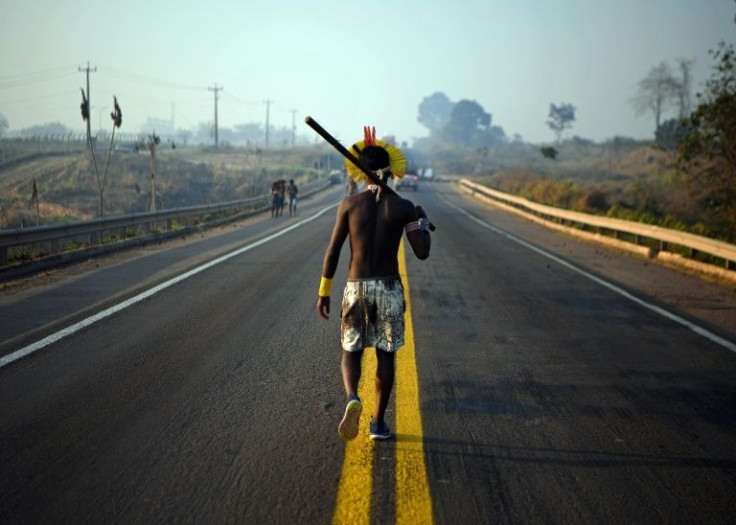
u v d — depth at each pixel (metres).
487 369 5.92
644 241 16.73
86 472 3.72
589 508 3.41
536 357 6.36
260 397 5.03
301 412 4.71
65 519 3.21
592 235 19.38
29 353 6.16
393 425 4.50
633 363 6.22
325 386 5.31
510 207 34.00
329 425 4.48
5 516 3.23
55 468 3.77
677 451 4.18
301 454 3.99
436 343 6.83
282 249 15.27
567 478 3.76
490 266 13.05
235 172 58.09
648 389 5.44
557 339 7.11
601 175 79.44
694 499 3.54
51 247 12.77
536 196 39.25
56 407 4.75
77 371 5.62
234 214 27.38
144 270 11.63
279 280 10.64
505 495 3.53
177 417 4.59
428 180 76.88
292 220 25.59
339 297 9.26
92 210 29.92
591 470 3.87
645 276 12.05
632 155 91.69
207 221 23.20
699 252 14.07
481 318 8.12
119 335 6.89
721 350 6.77
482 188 46.84
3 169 43.81
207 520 3.21
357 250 3.98
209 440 4.19
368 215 3.96
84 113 18.14
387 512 3.31
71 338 6.74
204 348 6.42
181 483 3.60
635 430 4.52
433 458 3.98
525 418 4.71
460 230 21.92
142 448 4.05
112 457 3.92
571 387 5.45
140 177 41.28
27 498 3.41
